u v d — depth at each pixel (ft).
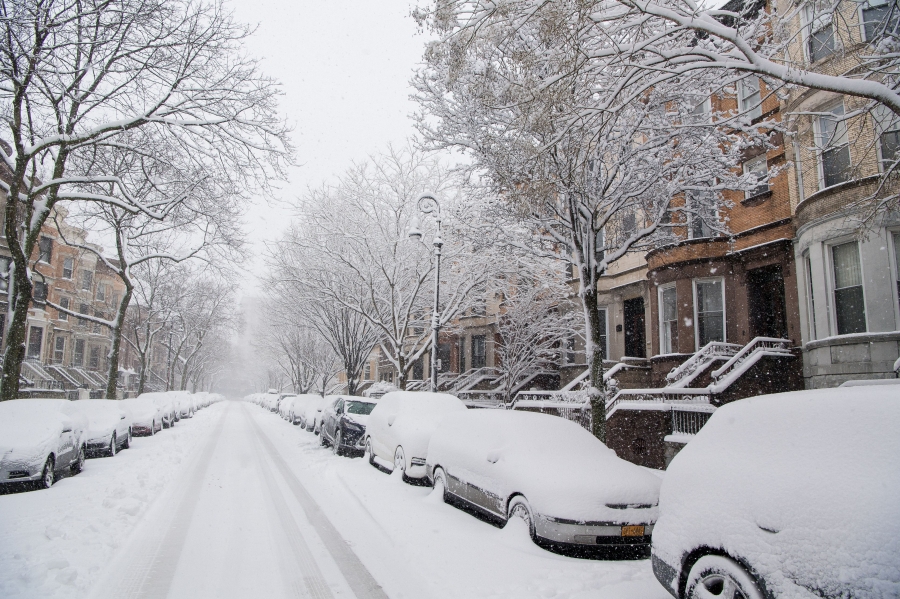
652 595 15.80
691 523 13.46
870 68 25.55
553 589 15.72
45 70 37.19
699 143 32.01
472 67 28.78
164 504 27.32
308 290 78.84
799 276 45.11
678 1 21.70
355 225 71.41
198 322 150.71
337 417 50.52
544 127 22.63
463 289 69.00
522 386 76.07
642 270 65.16
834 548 10.36
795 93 43.50
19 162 39.83
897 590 9.31
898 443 10.84
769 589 11.19
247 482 34.32
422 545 19.95
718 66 20.15
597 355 32.12
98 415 46.93
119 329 67.62
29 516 23.50
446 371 106.63
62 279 127.03
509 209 31.71
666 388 43.55
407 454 33.12
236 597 15.29
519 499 21.21
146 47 39.45
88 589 15.49
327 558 18.86
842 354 39.24
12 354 41.45
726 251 52.19
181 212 55.67
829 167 41.86
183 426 88.22
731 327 51.39
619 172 35.24
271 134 45.11
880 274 37.32
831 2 24.41
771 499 11.90
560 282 66.80
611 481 20.54
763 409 13.89
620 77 23.40
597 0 18.86
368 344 84.48
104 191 58.13
